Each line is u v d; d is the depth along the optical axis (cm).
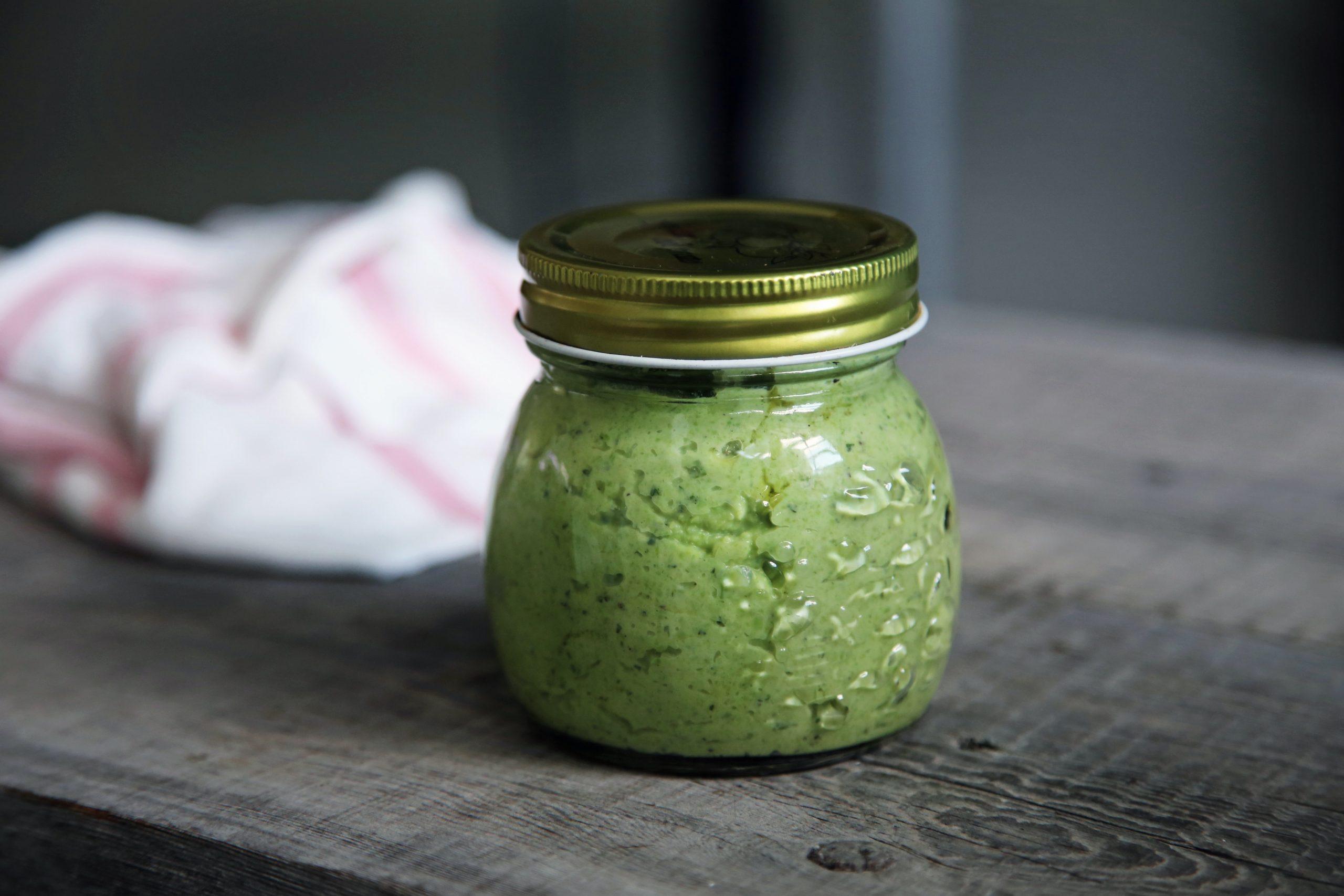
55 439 70
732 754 53
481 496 68
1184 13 292
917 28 130
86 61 321
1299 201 233
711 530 51
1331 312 206
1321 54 269
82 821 53
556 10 252
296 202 254
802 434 52
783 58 152
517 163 260
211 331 72
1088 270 222
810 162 244
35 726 57
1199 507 67
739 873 50
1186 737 55
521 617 53
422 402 73
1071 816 52
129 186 263
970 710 57
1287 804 53
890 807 53
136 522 65
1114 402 76
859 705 53
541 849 51
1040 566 64
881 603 52
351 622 62
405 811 53
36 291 74
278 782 54
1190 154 249
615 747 53
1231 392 77
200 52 324
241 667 60
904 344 53
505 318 76
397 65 311
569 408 53
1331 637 60
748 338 50
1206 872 50
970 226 236
